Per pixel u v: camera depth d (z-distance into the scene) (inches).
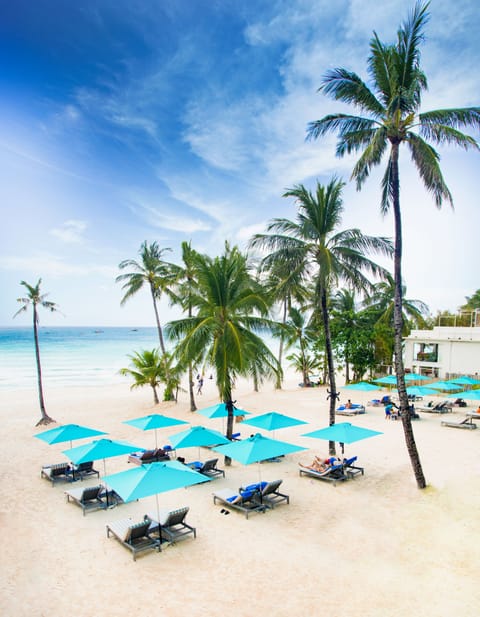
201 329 568.1
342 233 622.8
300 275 624.7
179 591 301.7
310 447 690.2
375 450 652.7
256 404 1101.1
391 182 513.0
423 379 1133.7
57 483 535.2
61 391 1453.0
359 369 1393.9
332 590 299.9
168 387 1077.8
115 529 380.5
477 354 1190.3
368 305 1535.4
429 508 430.3
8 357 2689.5
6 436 788.6
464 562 328.5
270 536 386.9
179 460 582.2
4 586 309.1
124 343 4067.4
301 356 1547.7
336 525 405.1
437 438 719.7
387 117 500.4
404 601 284.8
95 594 298.7
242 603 286.4
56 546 370.6
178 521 389.7
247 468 592.7
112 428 860.0
